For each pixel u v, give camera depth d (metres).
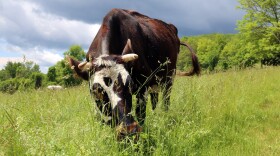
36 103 3.39
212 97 4.08
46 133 2.48
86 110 3.03
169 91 3.96
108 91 2.71
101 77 2.74
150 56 3.68
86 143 2.45
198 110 3.66
